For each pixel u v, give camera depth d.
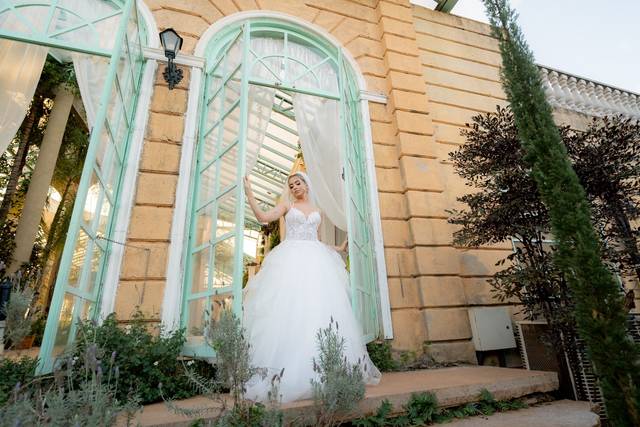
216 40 4.51
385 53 5.37
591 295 1.63
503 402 2.45
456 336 3.89
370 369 2.65
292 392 2.09
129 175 3.41
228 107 3.55
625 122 3.19
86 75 3.81
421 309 3.97
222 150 3.38
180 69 4.04
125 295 3.04
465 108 5.57
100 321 2.81
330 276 2.77
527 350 3.47
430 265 4.14
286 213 3.26
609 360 1.54
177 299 3.17
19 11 3.55
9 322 1.97
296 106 4.88
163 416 1.90
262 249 10.09
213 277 2.93
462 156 3.66
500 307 4.13
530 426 2.04
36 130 5.89
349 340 2.50
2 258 4.57
